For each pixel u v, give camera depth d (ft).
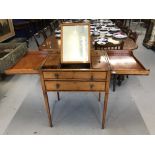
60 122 6.18
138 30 21.18
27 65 5.32
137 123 5.99
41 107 7.04
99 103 7.21
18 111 6.83
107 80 4.71
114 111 6.62
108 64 4.94
